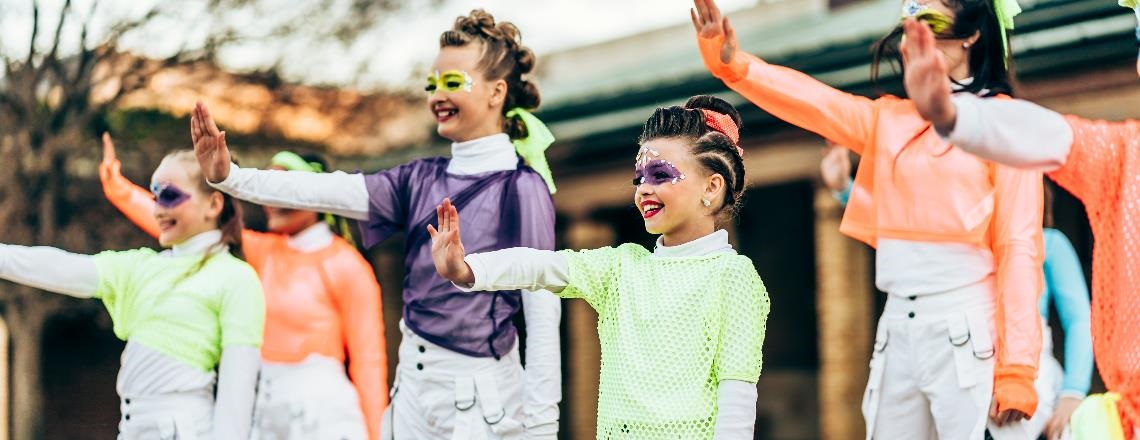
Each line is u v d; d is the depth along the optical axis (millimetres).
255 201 5043
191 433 5465
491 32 5297
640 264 4305
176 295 5527
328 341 6410
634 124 12711
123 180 6160
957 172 4605
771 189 14828
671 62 14750
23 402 11766
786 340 14820
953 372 4543
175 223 5621
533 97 5434
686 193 4234
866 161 4852
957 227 4574
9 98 11531
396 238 15812
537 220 5176
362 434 6352
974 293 4574
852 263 11688
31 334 11836
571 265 4234
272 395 6355
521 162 5328
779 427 14789
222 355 5508
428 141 15523
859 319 11742
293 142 14086
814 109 4855
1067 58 9719
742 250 15062
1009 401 4355
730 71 4875
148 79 11836
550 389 5012
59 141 11555
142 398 5492
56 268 5469
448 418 5148
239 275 5590
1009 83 4664
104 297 5625
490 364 5152
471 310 5137
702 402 4141
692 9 4879
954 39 4609
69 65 11812
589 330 14148
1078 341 5762
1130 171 3469
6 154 11555
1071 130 3217
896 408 4691
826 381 11766
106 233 12352
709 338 4172
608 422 4215
